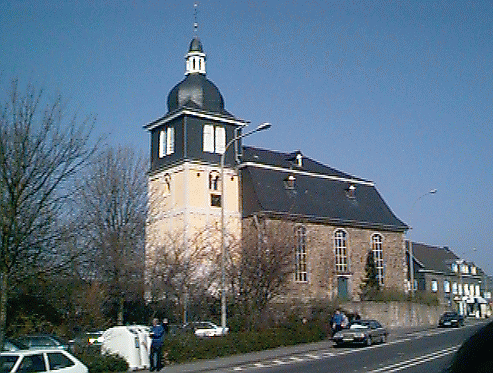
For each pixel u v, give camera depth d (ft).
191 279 110.63
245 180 159.53
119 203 103.96
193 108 156.97
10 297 75.66
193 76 164.35
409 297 161.07
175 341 78.54
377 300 151.23
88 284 93.35
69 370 49.34
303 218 154.81
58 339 69.97
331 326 109.29
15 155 57.57
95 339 77.46
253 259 105.91
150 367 70.54
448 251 269.44
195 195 153.58
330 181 175.32
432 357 77.05
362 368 67.72
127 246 101.86
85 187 102.42
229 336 86.48
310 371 66.54
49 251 67.26
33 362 47.98
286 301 116.98
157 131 167.22
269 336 94.48
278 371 67.72
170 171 158.71
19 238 57.77
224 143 161.79
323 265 157.99
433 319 168.86
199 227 150.82
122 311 99.25
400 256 179.32
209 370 71.00
